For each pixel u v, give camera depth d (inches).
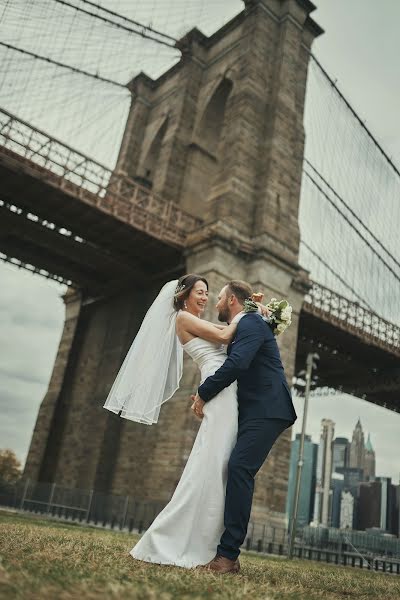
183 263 949.2
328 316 1135.6
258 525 777.6
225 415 128.3
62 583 68.4
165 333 151.6
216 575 105.8
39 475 1058.7
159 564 111.7
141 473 883.4
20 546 107.5
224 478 124.3
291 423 132.7
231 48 1172.5
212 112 1188.5
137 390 145.6
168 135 1178.6
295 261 960.9
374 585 172.2
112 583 73.4
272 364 132.9
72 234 973.8
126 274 1070.4
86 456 1003.3
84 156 867.4
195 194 1128.2
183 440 784.3
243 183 973.8
